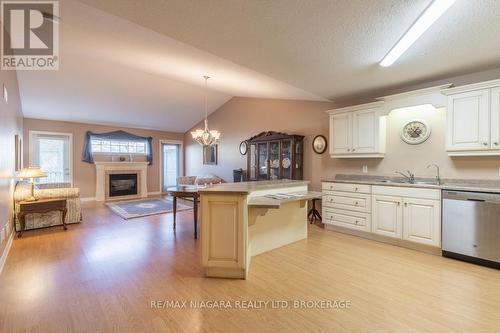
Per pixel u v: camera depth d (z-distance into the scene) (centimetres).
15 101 431
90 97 587
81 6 245
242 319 185
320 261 294
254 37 238
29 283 237
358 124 403
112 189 751
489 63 286
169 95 634
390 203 347
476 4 176
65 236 386
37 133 650
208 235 252
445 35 221
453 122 310
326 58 279
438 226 307
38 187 514
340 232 412
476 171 317
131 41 320
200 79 487
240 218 248
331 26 214
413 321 182
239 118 677
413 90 360
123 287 231
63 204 425
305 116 520
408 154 376
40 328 173
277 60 287
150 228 434
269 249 330
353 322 181
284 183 345
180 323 180
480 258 278
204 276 255
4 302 205
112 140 770
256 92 536
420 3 177
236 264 248
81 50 394
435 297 214
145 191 814
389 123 396
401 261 293
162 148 876
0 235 272
